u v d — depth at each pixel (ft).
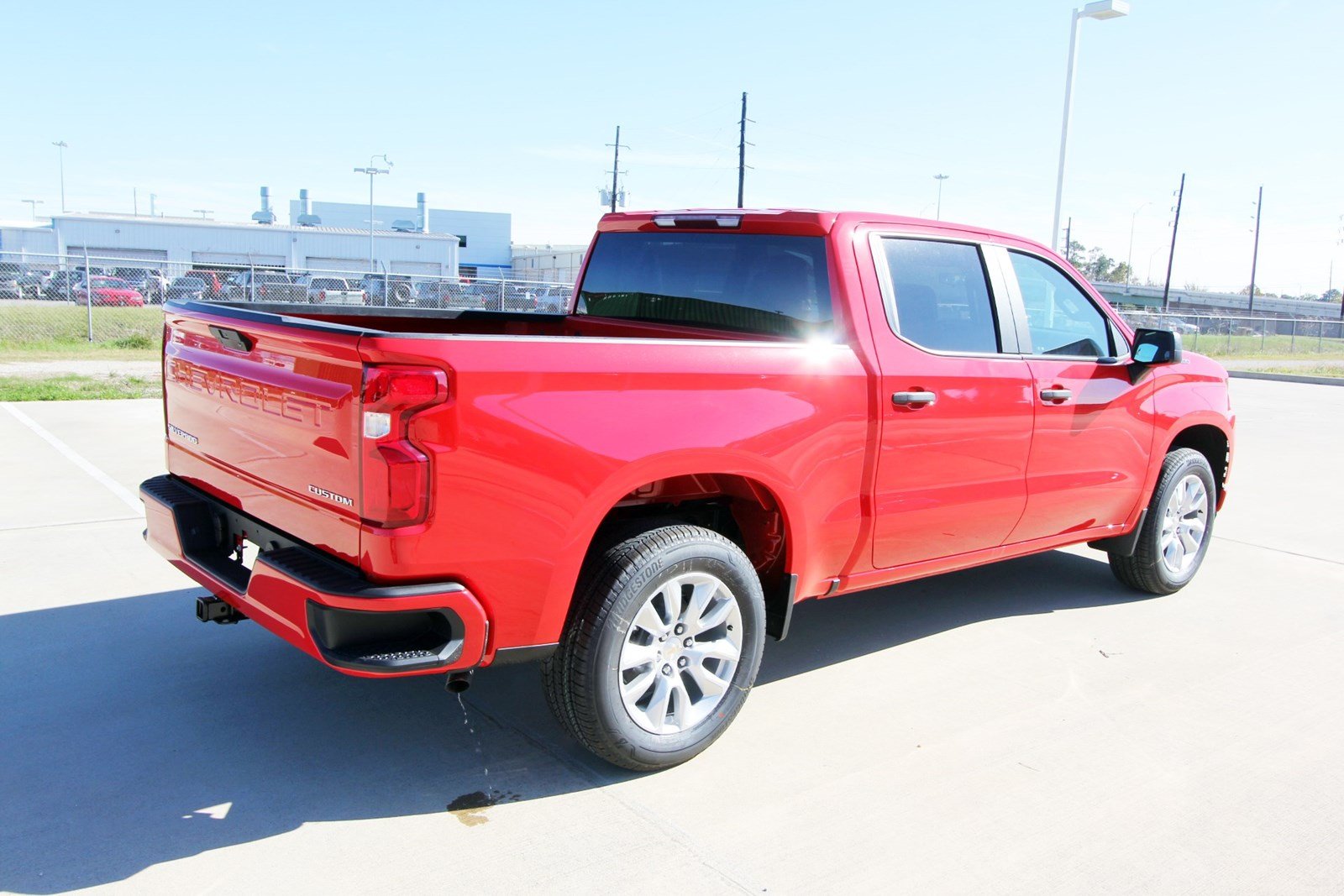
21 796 10.36
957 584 19.52
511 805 10.59
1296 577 20.61
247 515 11.44
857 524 13.04
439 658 9.62
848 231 13.12
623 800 10.79
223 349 11.68
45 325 82.79
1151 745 12.57
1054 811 10.89
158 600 16.31
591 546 11.06
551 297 98.73
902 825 10.50
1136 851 10.17
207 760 11.27
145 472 25.62
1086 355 16.31
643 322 15.66
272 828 9.98
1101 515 17.08
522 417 9.76
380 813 10.33
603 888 9.21
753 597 11.80
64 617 15.42
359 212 295.28
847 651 15.58
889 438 13.08
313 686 13.35
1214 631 16.98
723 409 11.28
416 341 9.14
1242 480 32.22
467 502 9.52
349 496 9.52
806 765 11.74
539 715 12.83
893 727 12.84
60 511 21.45
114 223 193.98
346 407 9.37
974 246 14.69
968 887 9.47
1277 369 99.45
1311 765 12.16
